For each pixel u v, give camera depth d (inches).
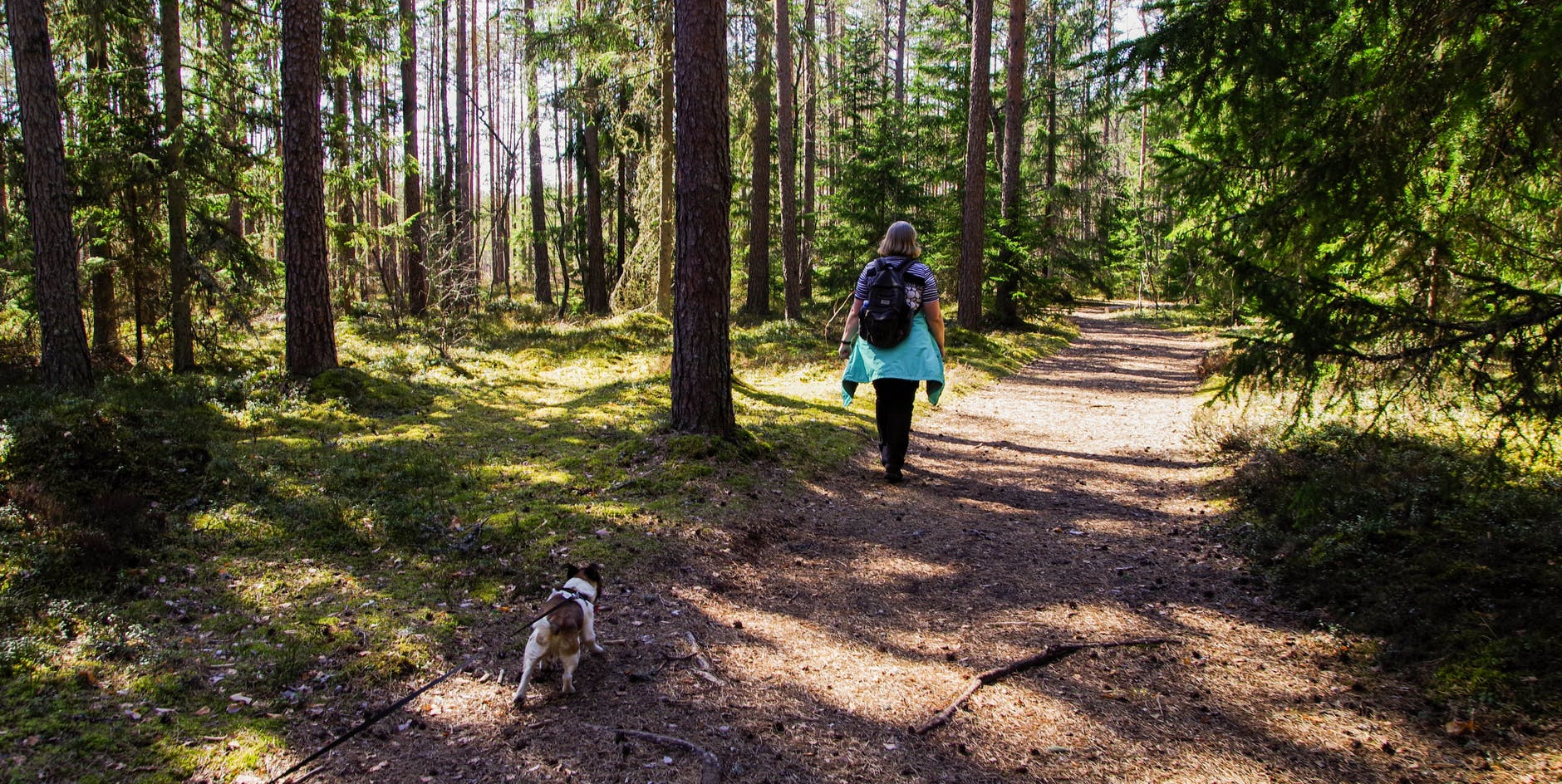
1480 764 115.5
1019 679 149.6
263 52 555.5
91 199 486.0
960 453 337.1
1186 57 203.9
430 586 187.6
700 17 277.6
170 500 242.4
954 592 191.9
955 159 1146.7
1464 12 142.3
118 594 175.0
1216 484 269.9
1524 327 130.6
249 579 189.9
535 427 383.2
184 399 398.3
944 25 1137.4
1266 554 203.0
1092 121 750.5
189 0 526.3
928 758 124.6
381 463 294.7
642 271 871.1
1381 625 157.4
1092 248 1075.9
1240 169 198.4
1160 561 209.0
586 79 843.4
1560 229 171.9
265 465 288.4
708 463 278.5
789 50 905.5
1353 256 170.9
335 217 641.0
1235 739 128.9
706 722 133.4
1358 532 194.9
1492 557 168.2
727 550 213.3
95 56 527.8
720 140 287.9
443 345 615.5
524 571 195.6
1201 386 502.3
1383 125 152.4
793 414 394.6
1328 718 132.7
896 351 276.5
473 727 130.8
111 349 549.6
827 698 142.3
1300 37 190.5
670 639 164.1
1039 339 839.7
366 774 117.3
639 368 581.6
